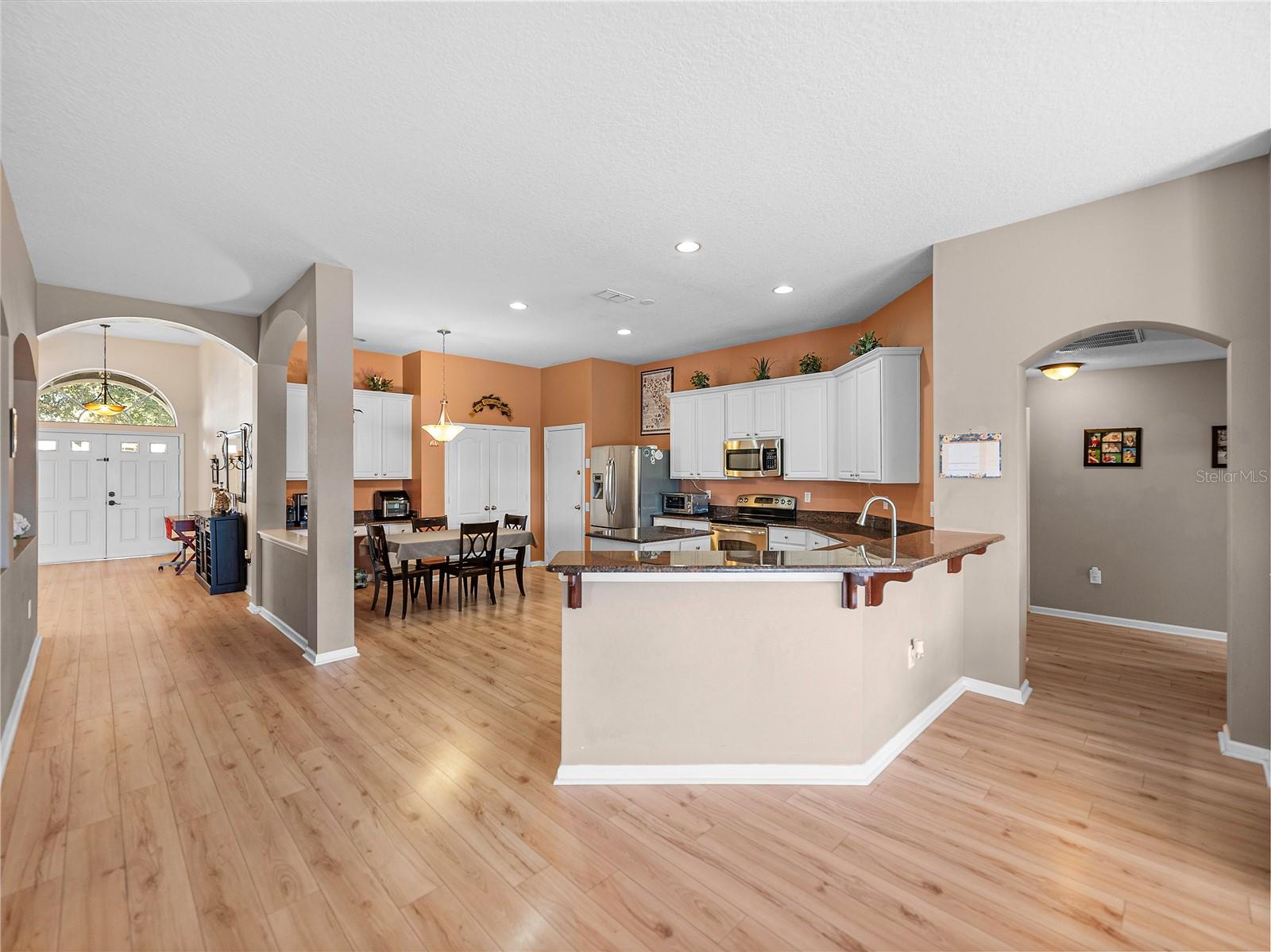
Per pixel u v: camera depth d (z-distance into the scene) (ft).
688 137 8.37
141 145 8.47
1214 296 9.16
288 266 13.47
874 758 8.81
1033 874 6.56
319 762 9.07
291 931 5.79
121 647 14.74
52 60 6.65
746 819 7.64
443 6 5.94
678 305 16.74
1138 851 6.95
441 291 15.49
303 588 14.76
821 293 15.61
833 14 6.09
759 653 8.59
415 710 11.05
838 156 8.87
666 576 8.50
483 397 25.25
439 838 7.24
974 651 11.70
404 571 17.54
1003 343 11.19
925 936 5.70
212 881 6.48
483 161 9.01
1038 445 18.12
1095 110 7.70
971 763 9.00
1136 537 16.67
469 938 5.71
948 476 11.84
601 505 23.68
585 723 8.61
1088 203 10.28
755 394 20.12
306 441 21.80
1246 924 5.84
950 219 10.98
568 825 7.51
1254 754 9.02
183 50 6.53
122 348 28.30
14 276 10.34
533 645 15.01
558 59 6.76
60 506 27.45
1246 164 8.93
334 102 7.52
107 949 5.56
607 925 5.87
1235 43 6.45
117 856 6.87
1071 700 11.37
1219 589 15.57
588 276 14.24
